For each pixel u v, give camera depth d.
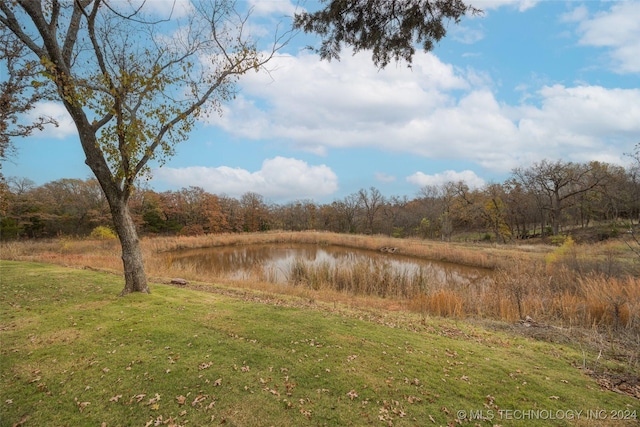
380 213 64.12
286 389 4.18
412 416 3.77
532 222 51.72
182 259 25.23
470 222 51.50
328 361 4.99
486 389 4.45
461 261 24.14
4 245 23.06
